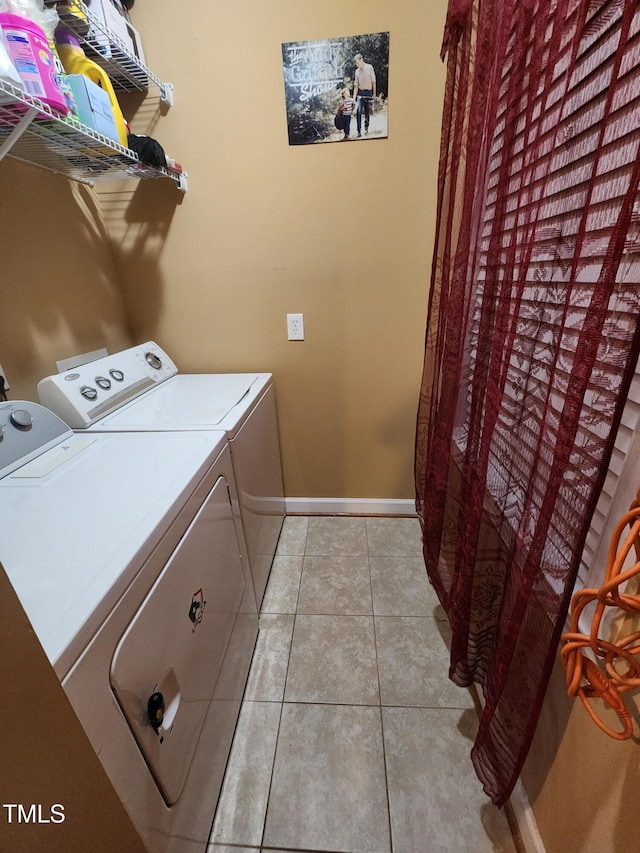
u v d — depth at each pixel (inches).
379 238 65.1
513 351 32.1
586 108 22.7
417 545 77.4
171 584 31.0
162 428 46.8
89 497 32.6
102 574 24.2
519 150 30.6
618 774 24.2
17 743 16.4
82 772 20.6
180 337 73.9
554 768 32.1
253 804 40.6
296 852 37.4
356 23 54.1
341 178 61.9
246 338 73.4
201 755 36.3
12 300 46.1
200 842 35.9
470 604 41.6
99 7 46.0
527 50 28.5
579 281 23.6
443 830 38.4
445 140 48.8
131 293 71.0
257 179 62.8
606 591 19.4
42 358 50.5
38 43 33.7
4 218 45.2
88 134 40.8
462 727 46.9
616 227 18.7
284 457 83.4
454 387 45.6
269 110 58.9
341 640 58.1
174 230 66.4
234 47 56.3
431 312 58.4
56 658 19.0
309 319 71.2
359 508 86.7
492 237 34.5
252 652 55.8
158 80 57.6
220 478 43.3
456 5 41.9
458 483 48.1
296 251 66.8
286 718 48.2
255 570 58.8
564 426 23.2
